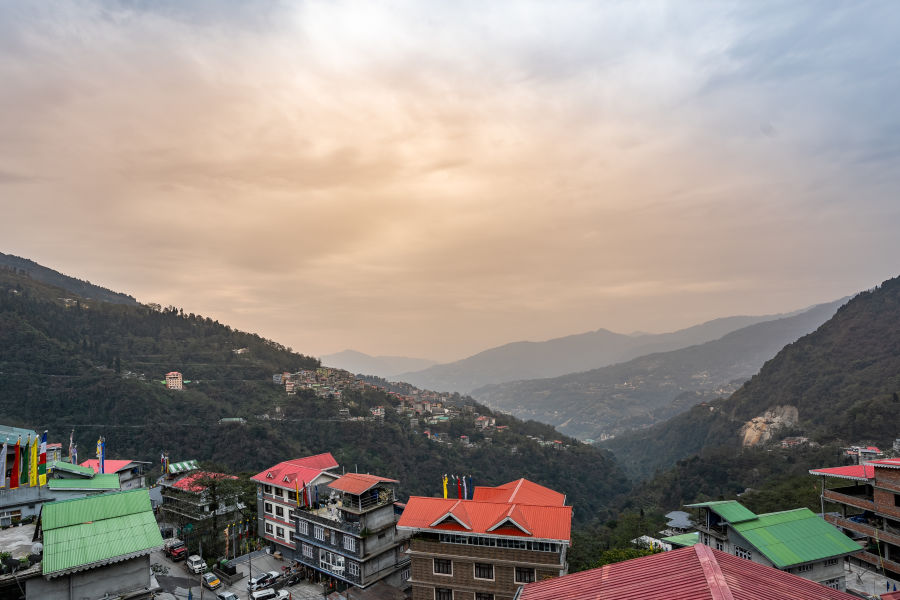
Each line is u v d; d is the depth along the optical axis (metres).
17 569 37.50
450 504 56.12
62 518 41.12
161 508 81.19
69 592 38.34
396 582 64.88
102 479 60.53
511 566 51.25
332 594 62.91
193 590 61.94
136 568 40.94
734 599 19.47
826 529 48.81
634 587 23.28
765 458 172.12
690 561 23.64
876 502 57.19
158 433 176.50
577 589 25.39
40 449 51.75
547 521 51.72
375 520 63.91
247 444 178.25
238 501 80.19
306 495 71.19
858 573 55.19
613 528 118.00
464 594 52.66
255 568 70.44
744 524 48.97
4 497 48.78
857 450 144.38
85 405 184.12
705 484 171.00
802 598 21.14
